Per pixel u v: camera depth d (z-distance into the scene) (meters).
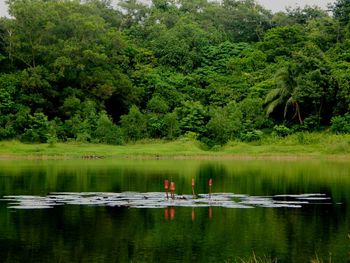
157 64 98.44
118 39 87.06
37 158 63.00
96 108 81.38
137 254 19.22
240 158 65.38
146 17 121.38
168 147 70.31
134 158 64.50
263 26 122.50
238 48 105.06
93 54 80.69
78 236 21.72
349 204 29.59
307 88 75.19
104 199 30.89
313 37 102.69
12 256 18.89
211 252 19.52
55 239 21.22
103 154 65.69
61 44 81.38
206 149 72.56
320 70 77.38
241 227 23.59
